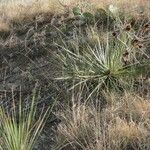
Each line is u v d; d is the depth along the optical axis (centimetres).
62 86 541
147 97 466
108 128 417
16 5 904
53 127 470
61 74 562
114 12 653
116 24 604
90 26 657
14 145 390
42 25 759
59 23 732
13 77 621
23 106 537
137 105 450
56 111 495
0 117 450
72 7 763
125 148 403
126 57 523
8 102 559
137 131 413
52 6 796
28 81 592
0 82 617
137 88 496
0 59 688
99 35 619
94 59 531
